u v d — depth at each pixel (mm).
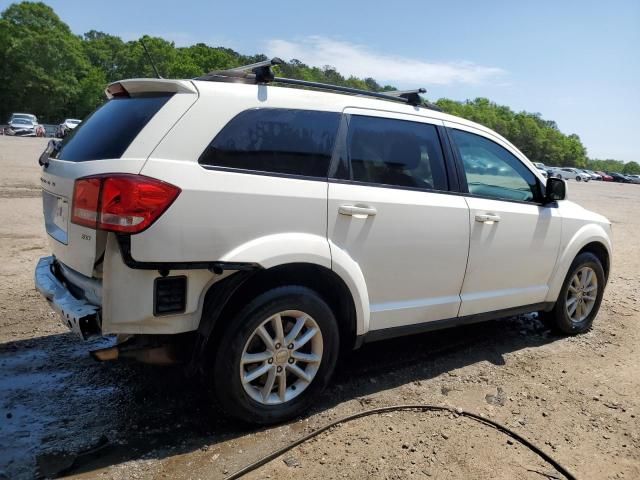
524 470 2887
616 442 3227
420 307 3719
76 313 2691
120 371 3785
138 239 2572
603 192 36469
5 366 3773
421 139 3785
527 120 116062
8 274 5762
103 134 2979
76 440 2934
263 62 3205
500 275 4203
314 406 3424
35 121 43156
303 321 3143
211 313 2805
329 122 3316
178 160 2729
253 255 2848
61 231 3084
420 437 3123
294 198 3025
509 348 4648
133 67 89812
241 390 2971
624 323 5551
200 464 2762
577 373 4191
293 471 2744
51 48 71750
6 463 2699
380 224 3385
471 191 4012
